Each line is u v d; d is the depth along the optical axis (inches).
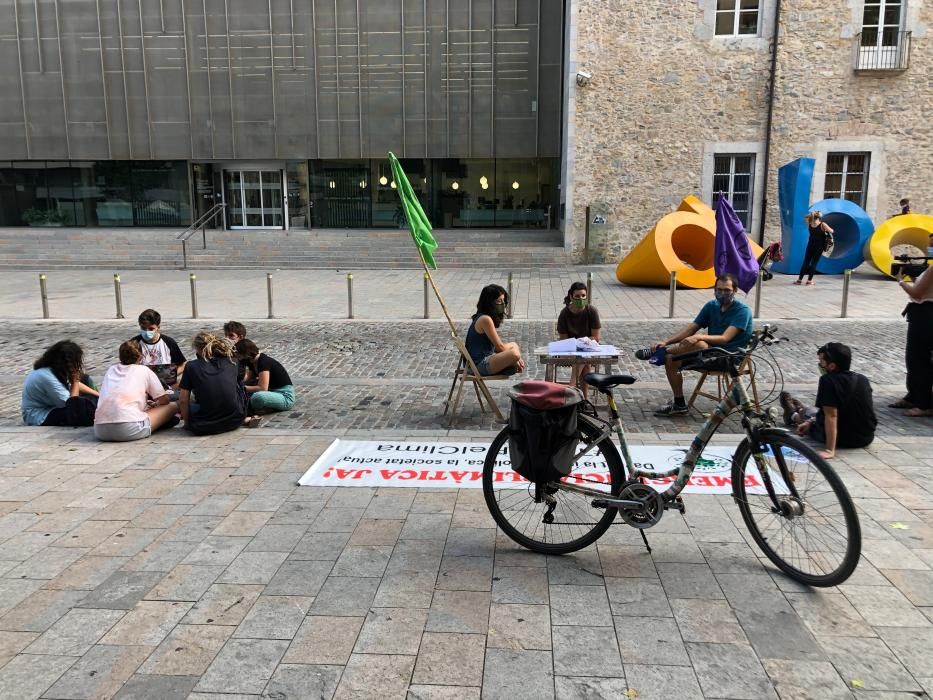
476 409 280.7
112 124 1018.1
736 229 491.2
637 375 331.6
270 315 505.0
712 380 317.4
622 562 147.9
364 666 114.1
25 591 138.6
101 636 123.3
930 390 253.4
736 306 253.6
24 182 1082.1
